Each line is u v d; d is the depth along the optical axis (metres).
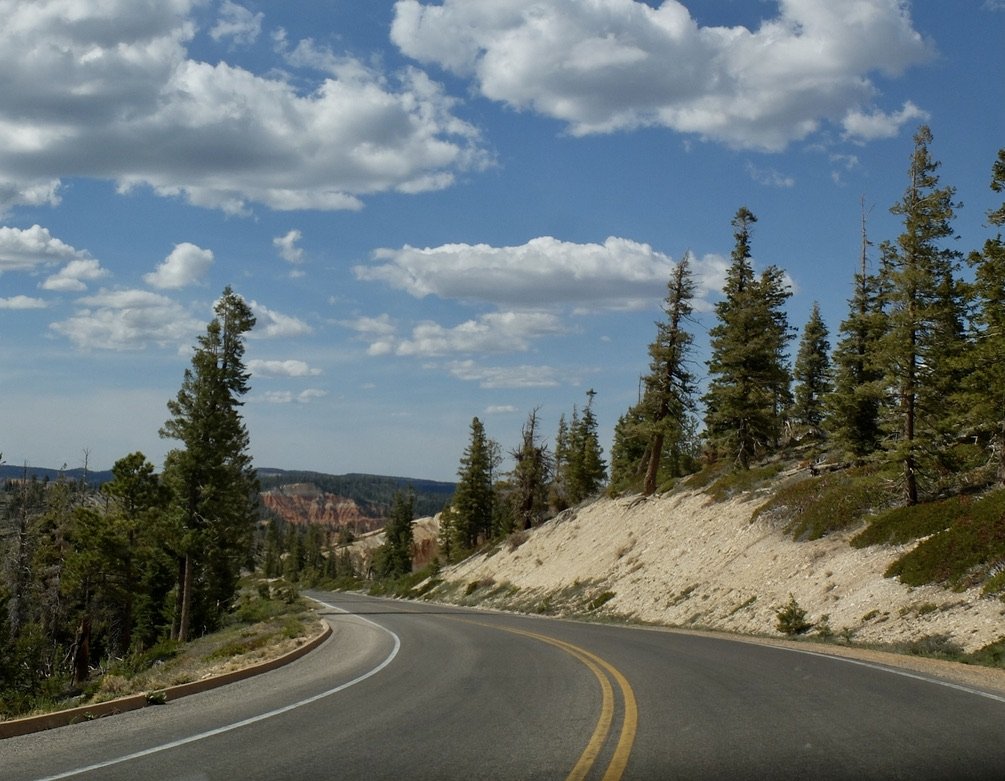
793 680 12.31
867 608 22.25
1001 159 24.48
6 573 48.06
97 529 43.19
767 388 48.00
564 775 6.64
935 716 9.22
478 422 92.25
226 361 44.00
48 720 10.02
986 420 26.94
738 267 48.47
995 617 17.66
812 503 32.22
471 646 19.23
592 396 86.19
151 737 8.87
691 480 46.47
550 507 75.06
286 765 7.27
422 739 8.27
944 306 27.75
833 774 6.64
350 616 35.12
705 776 6.58
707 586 31.67
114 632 55.78
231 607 61.75
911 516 25.80
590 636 21.97
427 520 160.12
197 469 42.97
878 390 29.06
